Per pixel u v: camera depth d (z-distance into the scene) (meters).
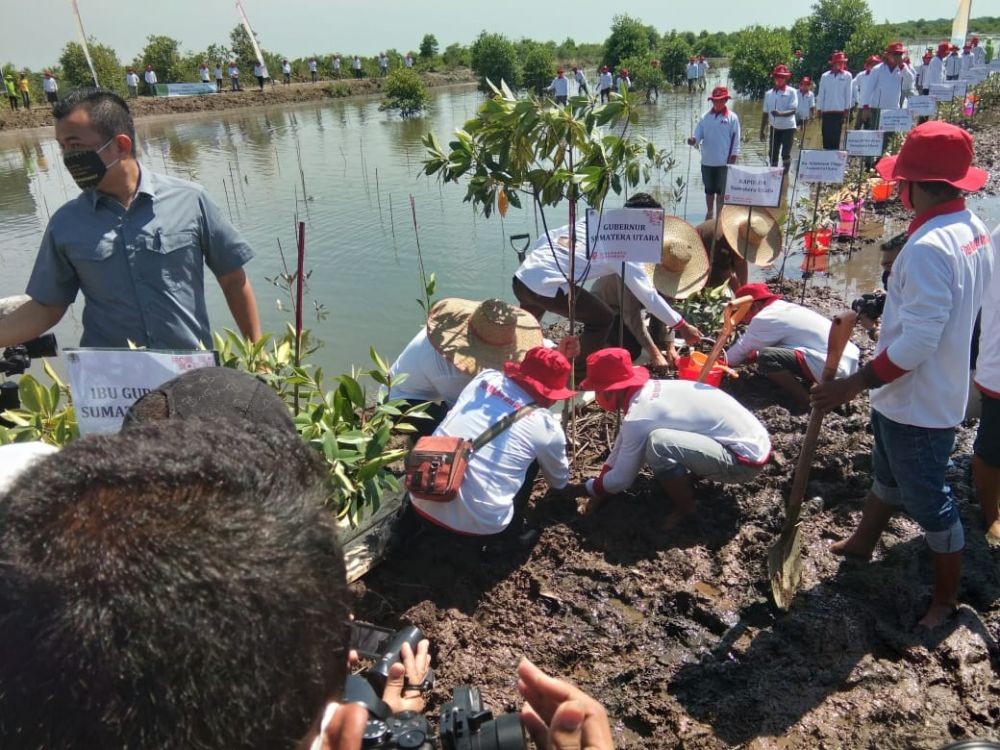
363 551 4.05
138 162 3.42
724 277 7.12
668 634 3.61
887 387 3.28
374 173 15.95
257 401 1.66
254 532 0.79
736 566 3.96
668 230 6.41
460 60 49.72
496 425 3.96
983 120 20.11
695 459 4.04
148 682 0.69
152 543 0.74
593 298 5.74
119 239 3.37
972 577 3.78
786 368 5.50
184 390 1.63
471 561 4.06
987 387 3.77
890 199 12.09
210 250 3.65
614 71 32.06
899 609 3.60
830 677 3.30
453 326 4.81
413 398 4.94
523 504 4.14
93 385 2.39
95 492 0.78
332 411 3.74
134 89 31.50
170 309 3.50
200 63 35.94
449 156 4.42
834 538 4.15
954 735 3.03
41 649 0.69
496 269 9.30
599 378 4.27
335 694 0.87
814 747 3.00
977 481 4.00
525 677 1.24
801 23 30.98
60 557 0.73
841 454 4.69
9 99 29.39
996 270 3.68
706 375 4.60
